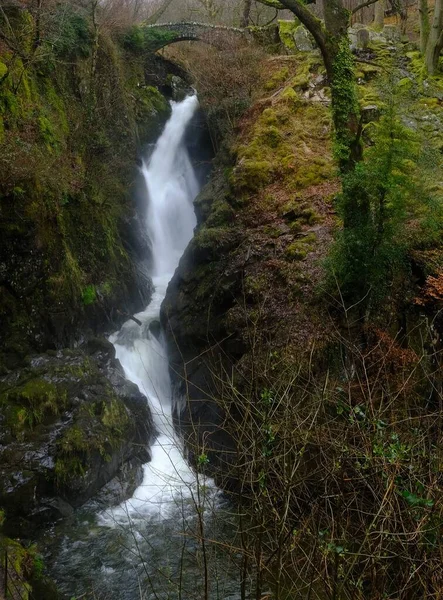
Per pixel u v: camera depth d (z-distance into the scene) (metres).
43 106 11.23
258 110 13.56
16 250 9.13
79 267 10.91
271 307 8.62
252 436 3.83
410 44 16.09
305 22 7.91
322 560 3.75
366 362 7.00
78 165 11.83
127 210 13.90
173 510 7.68
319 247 9.12
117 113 14.65
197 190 17.62
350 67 8.00
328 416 4.59
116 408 8.79
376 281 7.60
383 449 3.88
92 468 7.91
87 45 13.53
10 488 7.30
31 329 9.31
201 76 15.42
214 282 9.95
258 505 3.79
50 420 8.19
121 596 6.24
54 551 7.02
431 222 7.72
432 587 3.52
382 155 7.19
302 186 10.87
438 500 3.51
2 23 10.38
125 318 11.85
